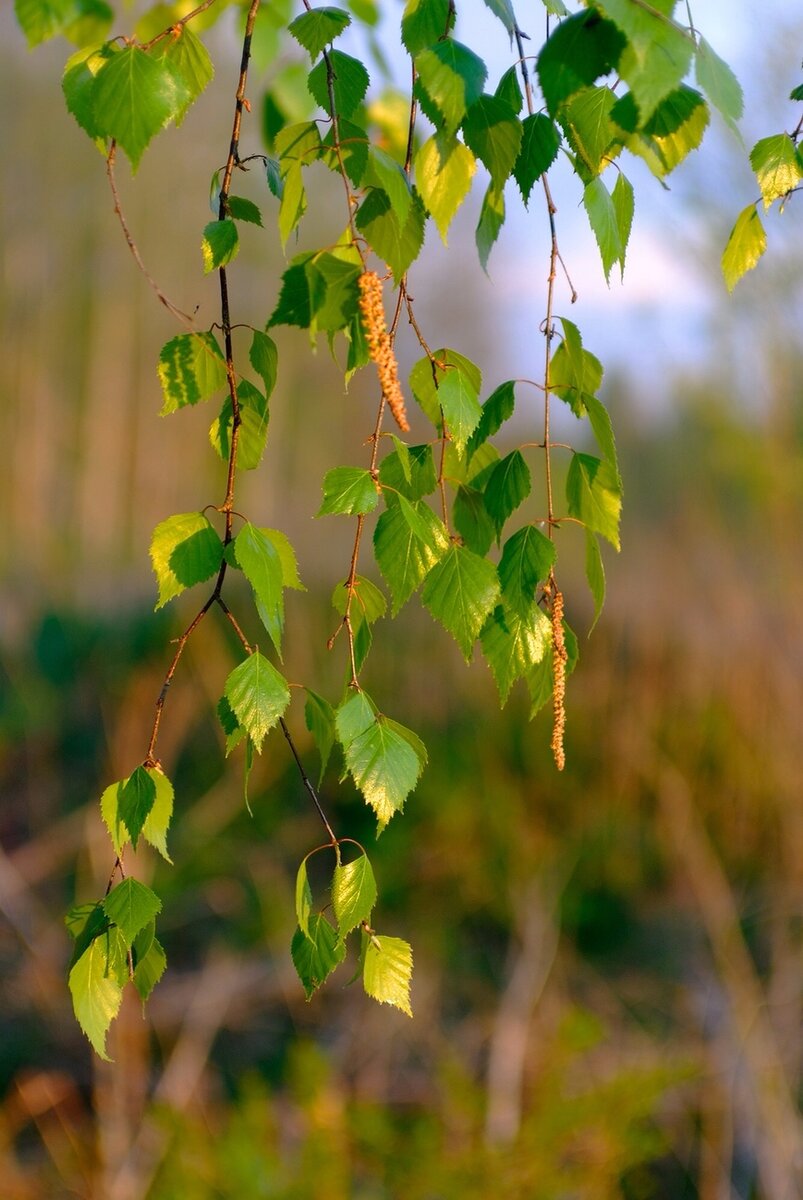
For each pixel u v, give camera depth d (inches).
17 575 231.3
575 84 31.3
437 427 38.6
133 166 32.8
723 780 164.4
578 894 149.7
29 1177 99.8
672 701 171.3
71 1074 116.1
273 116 71.6
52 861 149.6
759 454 165.5
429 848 158.2
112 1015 35.1
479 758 169.0
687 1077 97.8
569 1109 91.9
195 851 153.6
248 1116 93.9
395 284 34.0
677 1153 106.7
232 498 35.2
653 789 164.6
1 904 136.1
